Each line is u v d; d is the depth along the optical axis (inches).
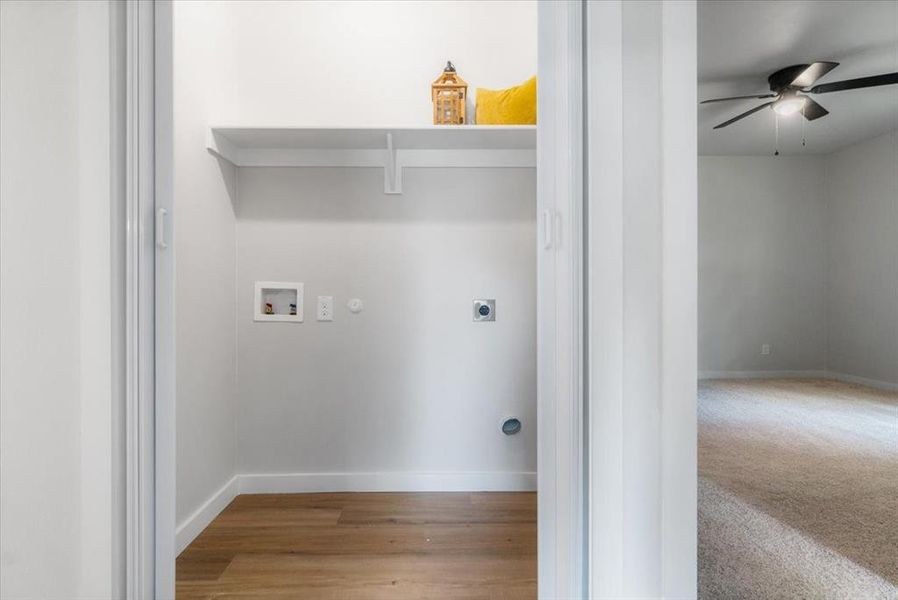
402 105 85.4
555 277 39.9
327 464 85.2
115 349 35.6
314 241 85.1
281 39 84.8
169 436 38.8
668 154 36.0
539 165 41.0
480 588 55.7
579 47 37.7
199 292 70.4
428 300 85.9
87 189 35.0
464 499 81.6
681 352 35.9
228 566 60.4
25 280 34.4
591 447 36.0
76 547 35.2
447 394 85.9
